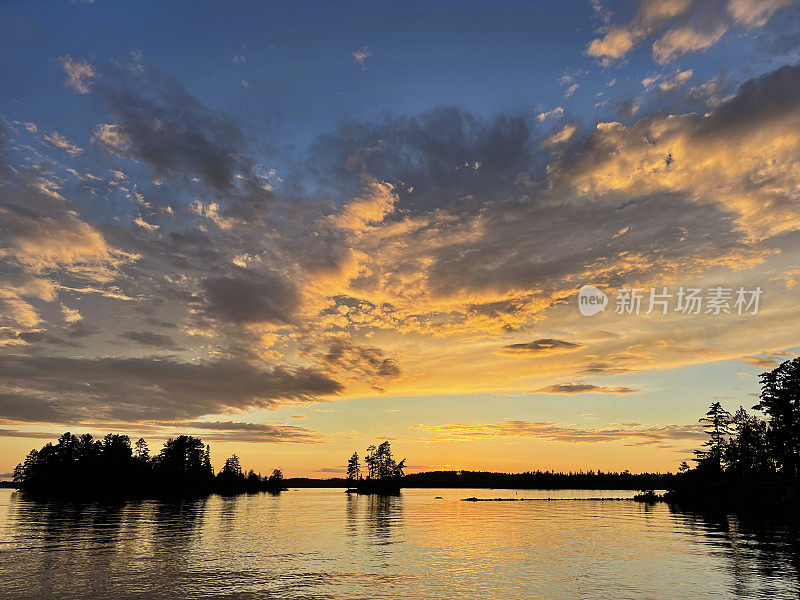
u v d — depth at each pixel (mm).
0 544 47375
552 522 75312
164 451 194750
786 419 87125
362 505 129875
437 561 39125
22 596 27719
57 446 180000
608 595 27875
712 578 31812
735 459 115688
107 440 186000
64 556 40438
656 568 35500
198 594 27938
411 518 83750
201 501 136875
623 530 62250
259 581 31250
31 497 153750
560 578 32531
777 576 32094
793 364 88062
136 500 138375
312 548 45938
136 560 38719
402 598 27266
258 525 67875
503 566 36938
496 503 144500
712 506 108375
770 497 90750
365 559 39906
